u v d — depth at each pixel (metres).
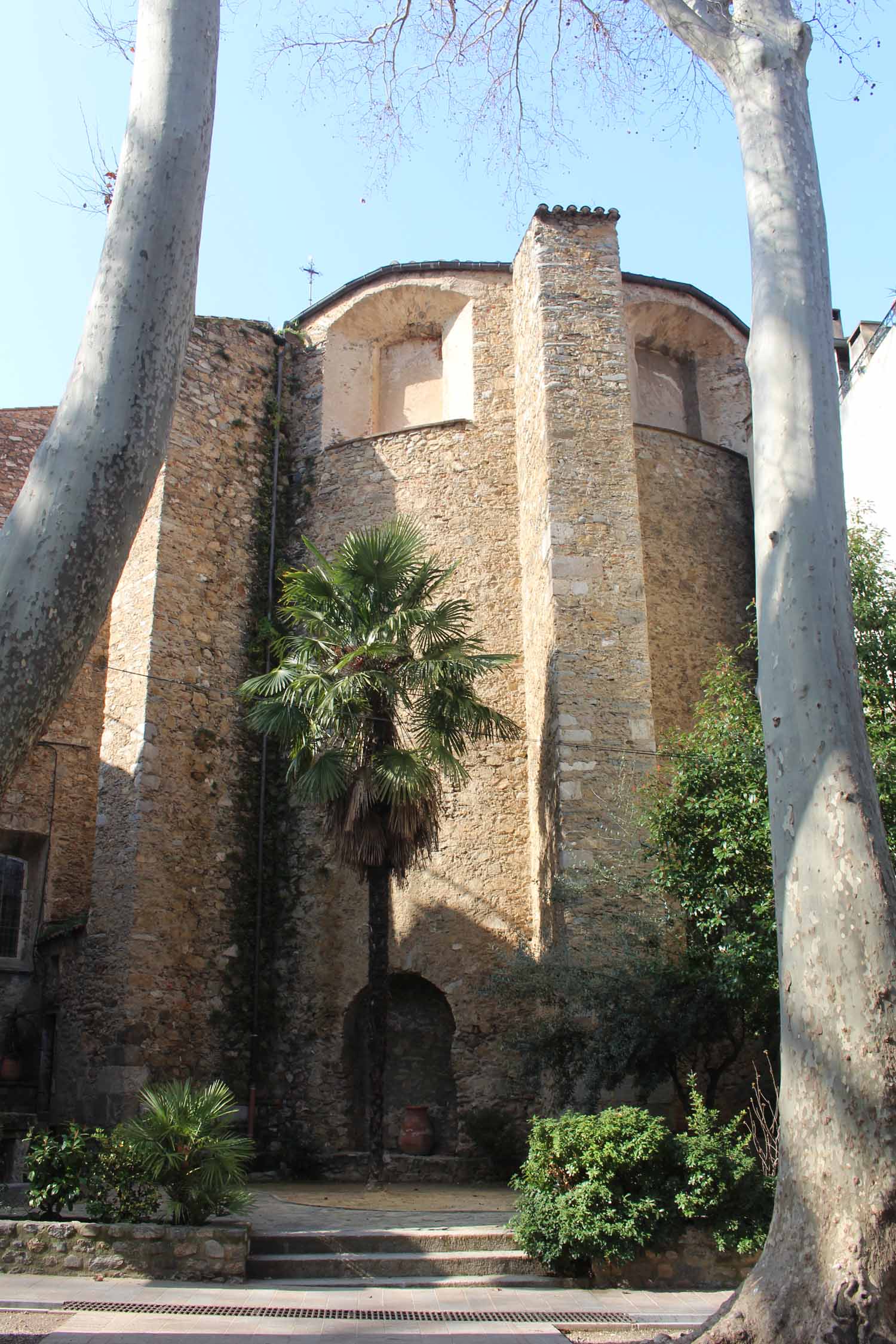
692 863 11.07
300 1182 14.07
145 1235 8.43
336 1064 14.73
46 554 5.27
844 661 6.17
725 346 18.98
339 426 18.28
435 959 14.70
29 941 16.88
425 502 17.00
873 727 10.34
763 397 6.88
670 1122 11.99
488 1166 13.64
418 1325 7.23
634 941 11.84
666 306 18.47
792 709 6.09
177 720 15.39
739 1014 11.42
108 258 6.00
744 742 11.13
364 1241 9.00
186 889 14.89
